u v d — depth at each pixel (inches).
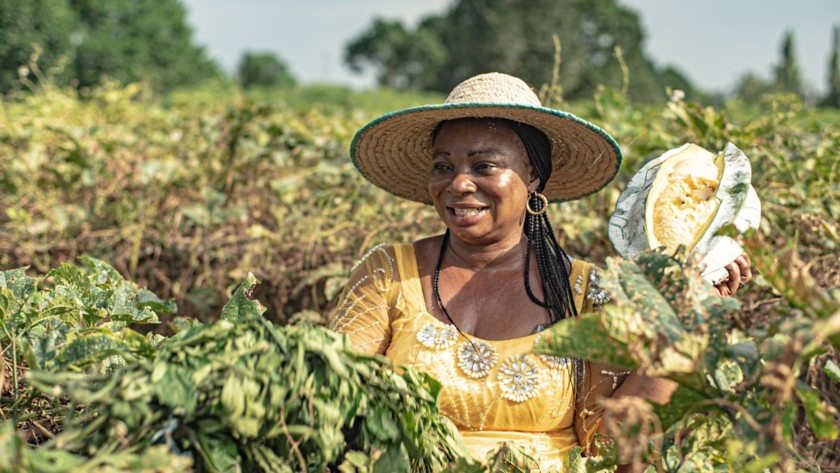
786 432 54.9
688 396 61.9
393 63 3444.9
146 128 232.4
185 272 158.7
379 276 90.5
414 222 145.9
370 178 106.0
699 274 64.2
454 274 89.2
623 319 60.6
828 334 53.4
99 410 63.9
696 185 86.6
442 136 88.4
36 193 172.4
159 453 52.0
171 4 2144.4
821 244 125.9
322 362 64.7
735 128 144.6
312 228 150.5
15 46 1465.3
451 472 66.8
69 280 87.5
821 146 143.0
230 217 157.2
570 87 2193.7
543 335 62.7
